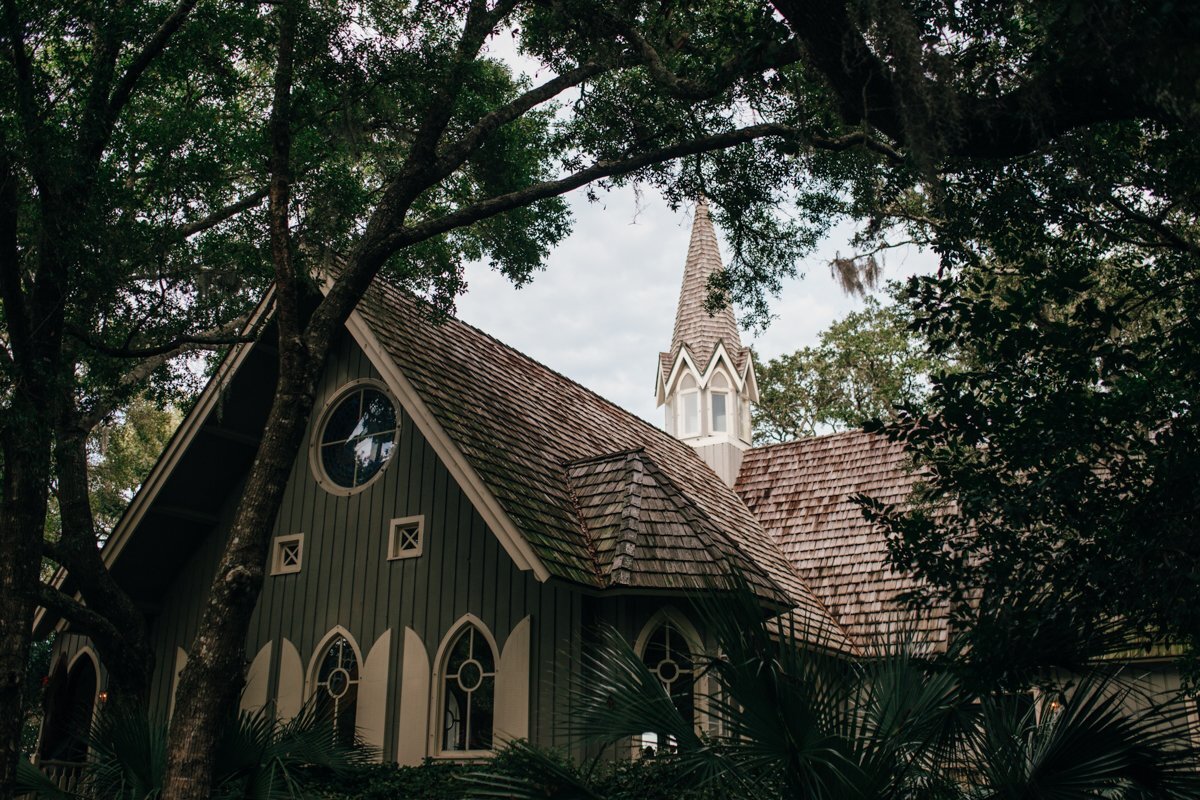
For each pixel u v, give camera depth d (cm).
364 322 1500
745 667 627
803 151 1080
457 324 1848
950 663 674
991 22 796
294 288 1135
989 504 713
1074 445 683
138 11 1188
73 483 1395
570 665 1307
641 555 1332
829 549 1928
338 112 1345
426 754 1353
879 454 2142
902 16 679
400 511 1511
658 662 1322
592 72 1284
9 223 1063
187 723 952
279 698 1502
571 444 1739
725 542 1388
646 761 873
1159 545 623
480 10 1252
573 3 1142
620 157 1341
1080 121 731
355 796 1242
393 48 1221
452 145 1255
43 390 1112
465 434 1416
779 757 611
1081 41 627
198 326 1395
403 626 1445
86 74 1184
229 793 1096
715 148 1230
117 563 1603
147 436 2997
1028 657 654
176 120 1311
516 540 1257
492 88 1359
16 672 1032
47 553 1351
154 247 1252
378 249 1176
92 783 1312
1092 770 611
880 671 710
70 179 1098
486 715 1350
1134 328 1229
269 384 1648
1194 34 562
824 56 771
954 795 654
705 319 2488
